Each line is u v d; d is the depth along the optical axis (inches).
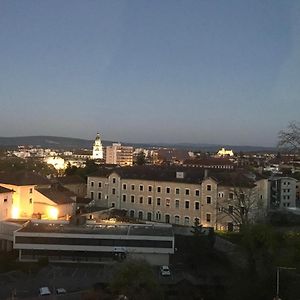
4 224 3225.9
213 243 3216.0
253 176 4042.8
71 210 3971.5
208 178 3786.9
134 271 2249.0
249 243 2472.9
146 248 2935.5
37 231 2987.2
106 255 2962.6
